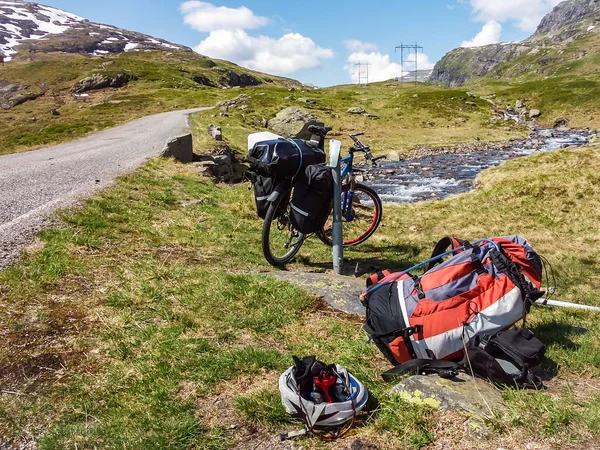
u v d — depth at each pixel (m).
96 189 10.91
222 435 3.25
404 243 9.86
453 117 73.31
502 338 3.99
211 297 5.42
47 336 4.41
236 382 3.88
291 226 7.46
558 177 16.45
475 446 2.99
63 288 5.46
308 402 3.27
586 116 75.44
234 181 21.78
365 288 6.25
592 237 10.52
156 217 9.29
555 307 6.28
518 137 57.78
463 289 4.23
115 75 118.19
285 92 93.81
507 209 13.75
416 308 4.17
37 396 3.57
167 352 4.23
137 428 3.24
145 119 52.47
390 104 82.00
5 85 119.31
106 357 4.14
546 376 4.14
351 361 4.31
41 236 6.95
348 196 8.26
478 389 3.65
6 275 5.47
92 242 7.04
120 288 5.57
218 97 90.69
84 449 3.04
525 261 4.55
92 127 45.12
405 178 30.56
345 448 3.12
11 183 12.09
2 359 3.99
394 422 3.28
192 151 21.16
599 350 4.61
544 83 99.25
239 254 7.72
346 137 56.84
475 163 38.22
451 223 12.57
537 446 2.94
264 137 7.06
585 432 3.05
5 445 3.09
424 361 3.98
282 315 5.20
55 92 113.69
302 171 6.74
